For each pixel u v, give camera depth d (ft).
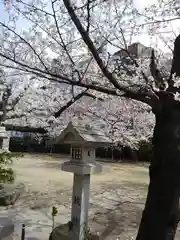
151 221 9.67
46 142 77.41
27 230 18.53
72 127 14.02
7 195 23.99
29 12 11.39
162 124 10.07
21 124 40.93
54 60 12.98
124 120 22.79
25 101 33.55
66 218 21.66
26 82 25.12
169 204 9.51
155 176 9.89
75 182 14.40
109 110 20.95
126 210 25.38
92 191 32.71
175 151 9.62
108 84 13.75
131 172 50.01
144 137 25.70
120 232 19.57
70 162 14.39
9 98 34.06
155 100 10.09
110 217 22.98
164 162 9.69
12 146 76.89
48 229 19.02
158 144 10.04
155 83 11.02
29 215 21.89
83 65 13.98
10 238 13.92
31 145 78.69
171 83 10.36
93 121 17.16
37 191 30.35
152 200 9.79
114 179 42.06
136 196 31.45
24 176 39.52
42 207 24.40
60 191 31.04
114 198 29.89
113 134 24.45
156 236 9.52
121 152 66.23
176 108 9.97
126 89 9.95
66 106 12.14
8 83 23.66
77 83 10.09
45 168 48.88
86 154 14.11
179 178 9.59
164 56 15.57
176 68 10.41
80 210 14.01
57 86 19.60
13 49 11.49
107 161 63.98
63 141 14.78
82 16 11.63
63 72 12.32
